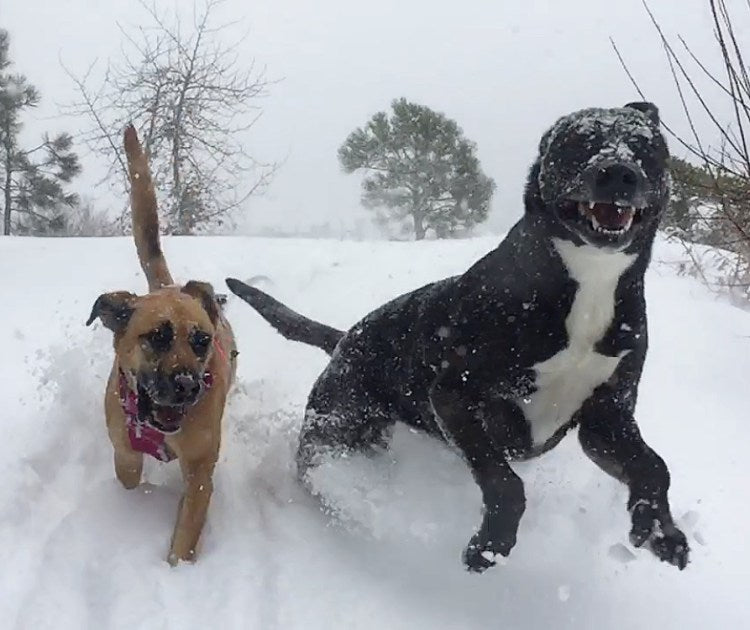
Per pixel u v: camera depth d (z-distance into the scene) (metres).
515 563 1.00
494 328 0.94
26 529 0.98
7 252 2.22
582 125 0.89
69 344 1.40
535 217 0.92
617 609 0.92
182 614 0.87
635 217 0.88
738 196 1.86
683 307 1.81
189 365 0.97
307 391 1.45
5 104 7.98
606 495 1.13
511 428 1.00
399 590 0.95
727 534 1.05
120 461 1.07
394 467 1.18
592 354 0.94
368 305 1.82
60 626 0.83
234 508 1.10
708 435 1.30
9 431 1.16
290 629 0.85
